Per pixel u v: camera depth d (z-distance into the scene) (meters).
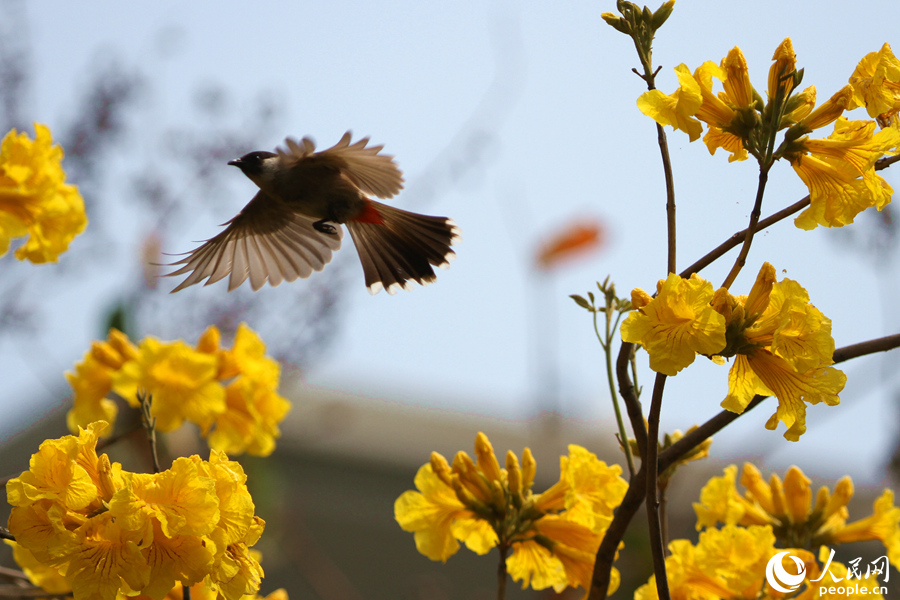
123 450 9.98
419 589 11.68
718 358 3.88
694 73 4.18
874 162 4.10
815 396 3.78
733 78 4.13
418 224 7.11
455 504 5.72
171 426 7.59
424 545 5.69
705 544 5.37
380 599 17.61
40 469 3.72
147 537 3.59
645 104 4.03
